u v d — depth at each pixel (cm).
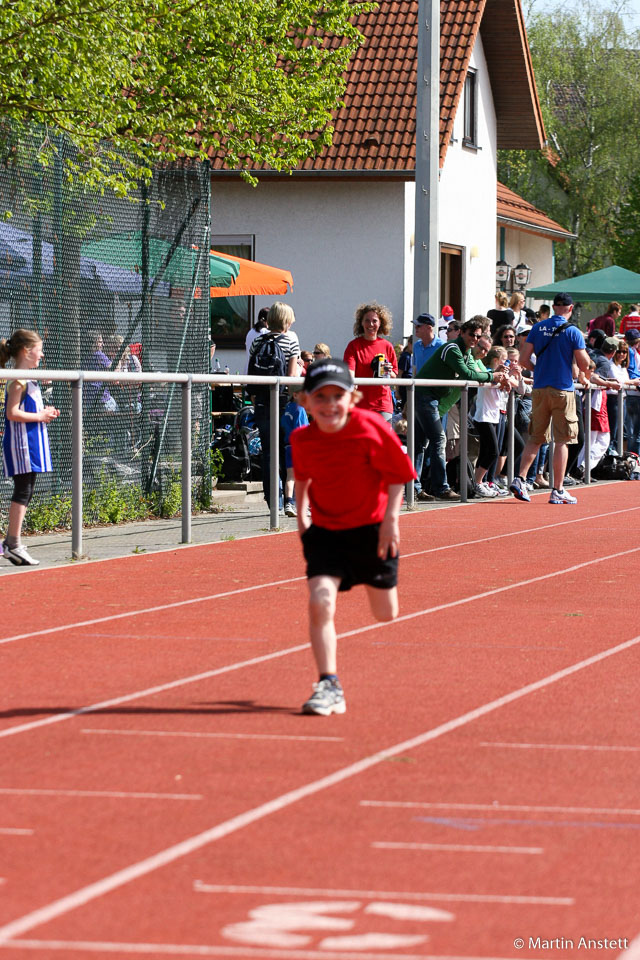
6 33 1908
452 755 787
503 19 4544
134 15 2098
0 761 774
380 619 936
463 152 4541
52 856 613
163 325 2169
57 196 1909
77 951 507
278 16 2708
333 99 2952
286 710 896
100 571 1534
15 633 1162
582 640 1145
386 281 4075
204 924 533
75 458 1623
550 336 2419
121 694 941
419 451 2406
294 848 625
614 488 2830
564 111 8500
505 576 1515
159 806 689
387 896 564
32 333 1571
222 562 1612
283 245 4131
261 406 2181
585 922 536
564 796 709
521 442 2666
